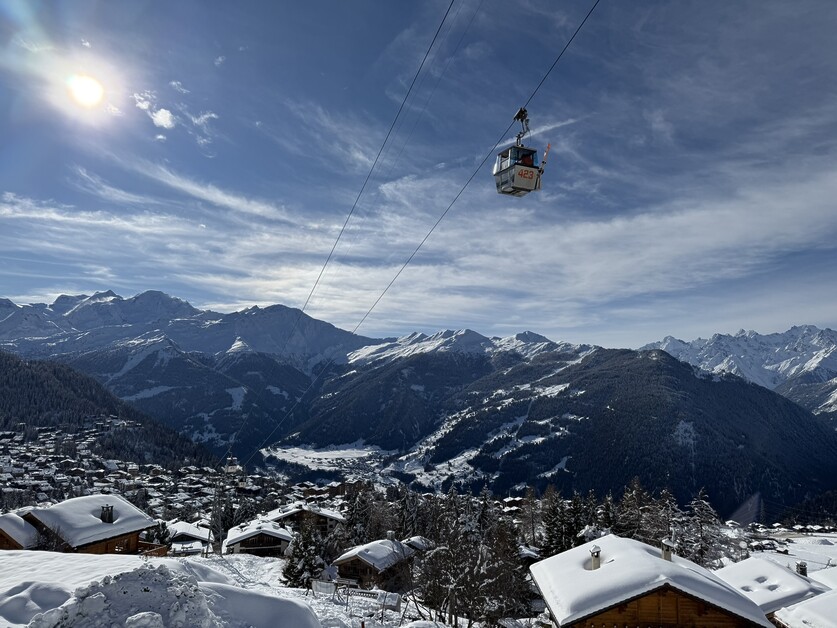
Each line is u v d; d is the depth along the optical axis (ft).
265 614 50.16
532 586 186.50
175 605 43.32
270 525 262.88
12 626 45.27
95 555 69.97
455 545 136.67
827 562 292.20
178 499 492.54
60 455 623.77
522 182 62.64
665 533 246.47
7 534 123.95
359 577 184.24
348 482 573.74
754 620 76.74
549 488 327.47
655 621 80.02
